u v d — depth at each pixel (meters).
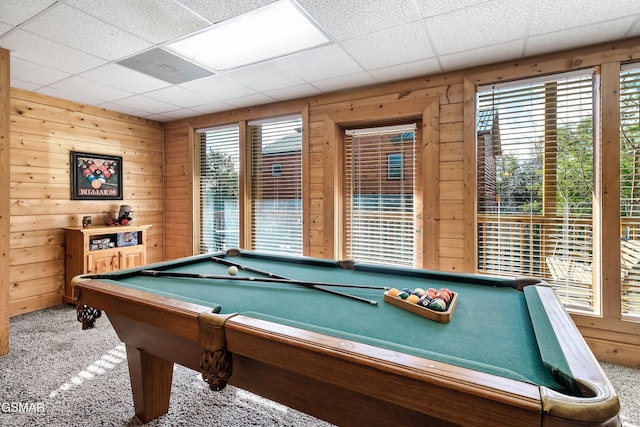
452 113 2.90
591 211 2.49
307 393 1.08
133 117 4.38
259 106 3.91
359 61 2.69
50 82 3.15
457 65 2.77
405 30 2.21
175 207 4.65
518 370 0.90
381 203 3.35
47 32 2.22
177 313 1.28
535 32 2.22
